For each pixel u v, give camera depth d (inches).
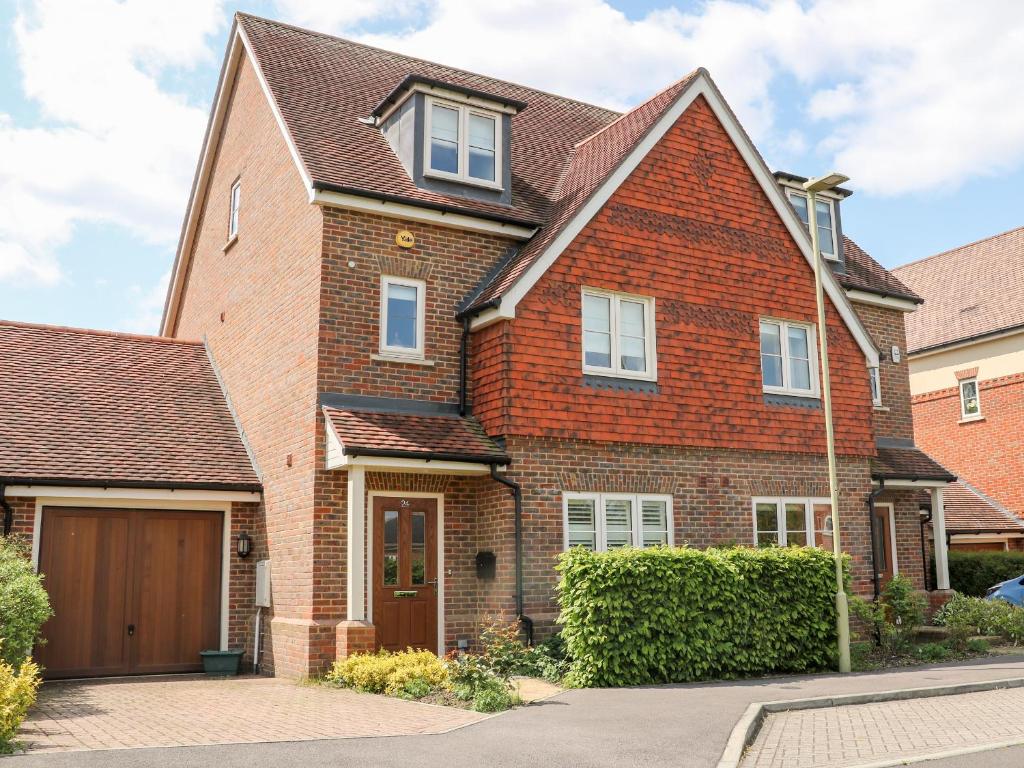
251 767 279.7
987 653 611.2
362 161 589.3
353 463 496.7
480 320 559.8
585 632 462.3
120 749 305.1
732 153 660.7
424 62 774.5
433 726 352.5
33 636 443.2
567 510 553.0
